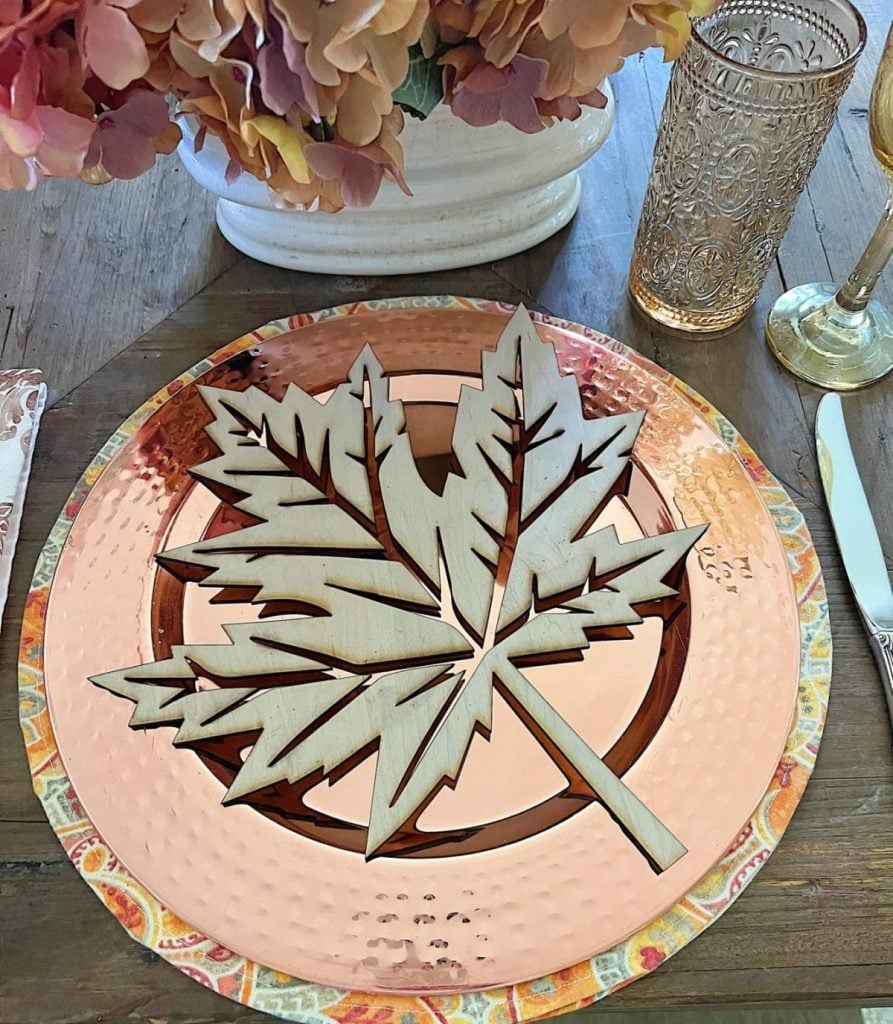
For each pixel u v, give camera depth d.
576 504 0.42
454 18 0.35
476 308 0.50
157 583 0.40
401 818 0.34
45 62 0.32
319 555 0.40
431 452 0.45
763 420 0.48
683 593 0.40
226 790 0.35
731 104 0.42
